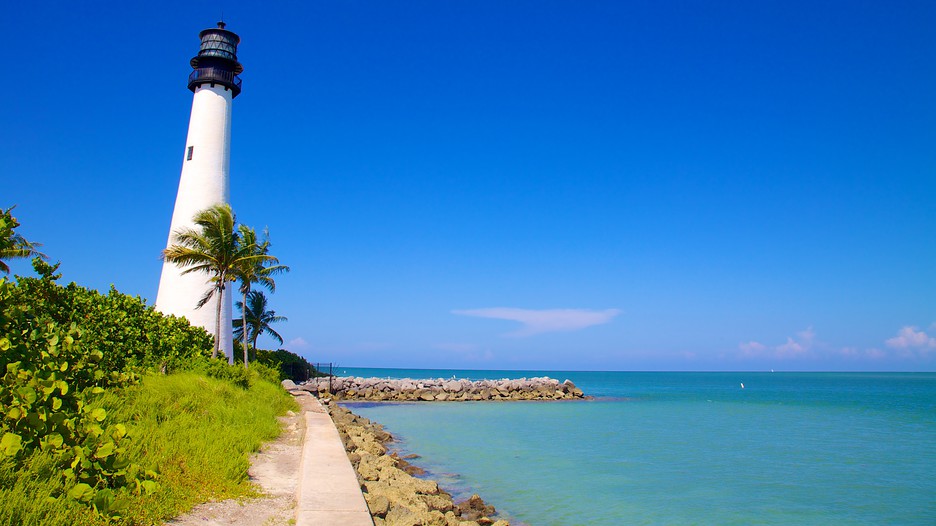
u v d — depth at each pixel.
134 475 8.12
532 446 28.08
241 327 54.28
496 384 68.38
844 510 17.47
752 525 15.80
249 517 8.91
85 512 7.02
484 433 33.03
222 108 43.31
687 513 16.66
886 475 22.50
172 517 8.30
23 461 7.53
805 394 88.44
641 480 20.67
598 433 34.12
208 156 42.28
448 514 13.86
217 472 10.58
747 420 43.72
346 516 8.84
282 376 55.47
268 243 40.94
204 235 36.50
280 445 15.94
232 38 44.16
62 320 16.84
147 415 13.43
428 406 54.16
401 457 23.56
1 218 8.27
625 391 98.00
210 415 16.11
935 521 16.55
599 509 16.73
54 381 7.68
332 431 18.45
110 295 22.48
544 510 16.45
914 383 151.88
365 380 65.56
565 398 67.88
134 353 20.44
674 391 98.38
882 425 40.81
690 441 31.23
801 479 21.52
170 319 31.23
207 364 25.00
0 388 7.30
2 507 6.32
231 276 36.88
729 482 20.75
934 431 37.06
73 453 7.40
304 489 10.35
